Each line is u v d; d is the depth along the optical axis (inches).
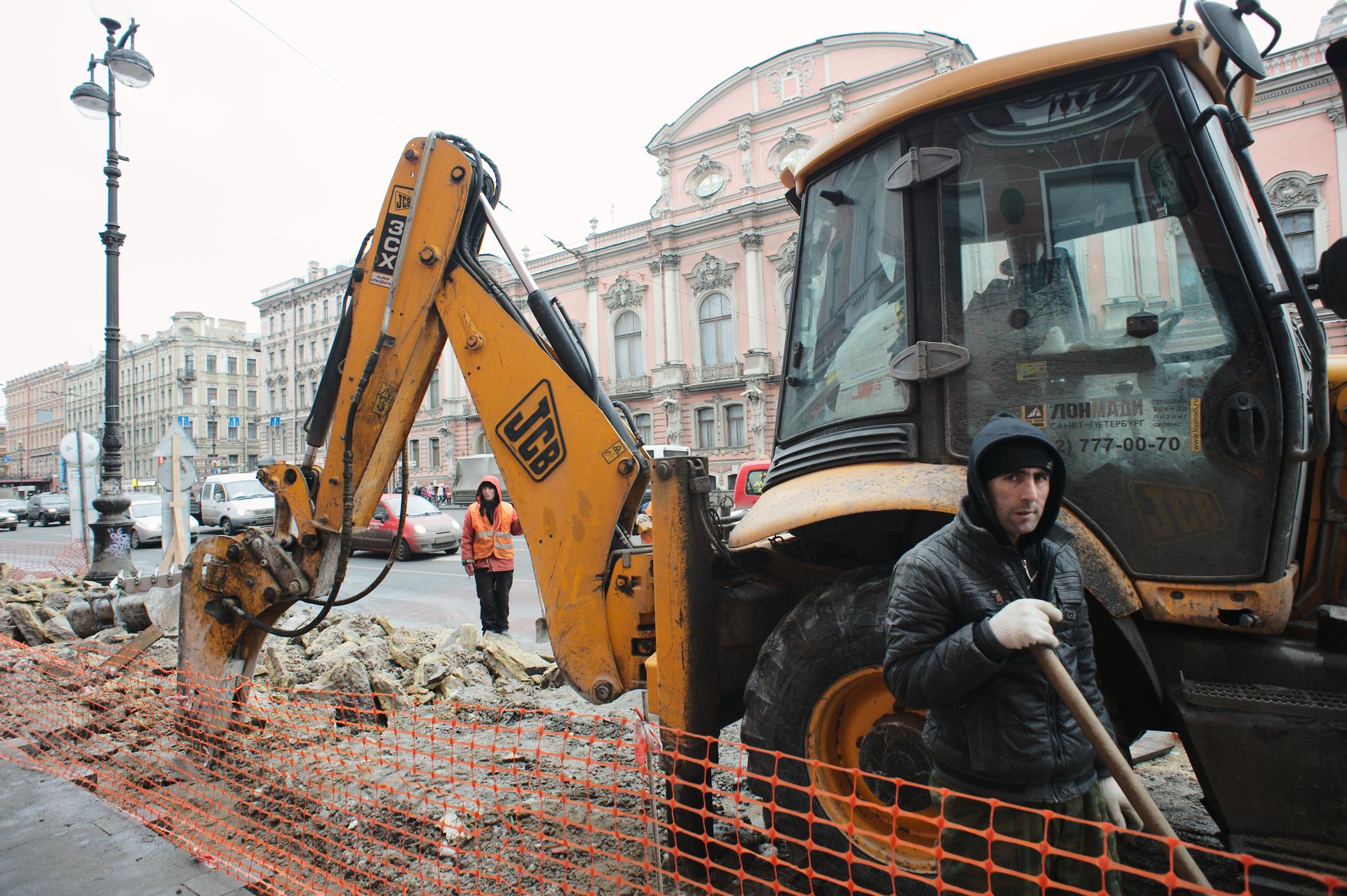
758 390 1234.0
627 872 120.6
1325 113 771.4
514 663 249.9
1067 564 78.6
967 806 76.5
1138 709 102.0
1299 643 91.3
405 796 152.8
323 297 2015.3
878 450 110.9
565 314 149.7
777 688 107.7
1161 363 97.4
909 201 112.0
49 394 3826.3
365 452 151.3
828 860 103.8
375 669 247.0
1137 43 98.0
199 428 2859.3
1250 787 84.4
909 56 1144.2
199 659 167.0
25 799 154.2
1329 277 83.2
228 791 153.3
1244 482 92.6
